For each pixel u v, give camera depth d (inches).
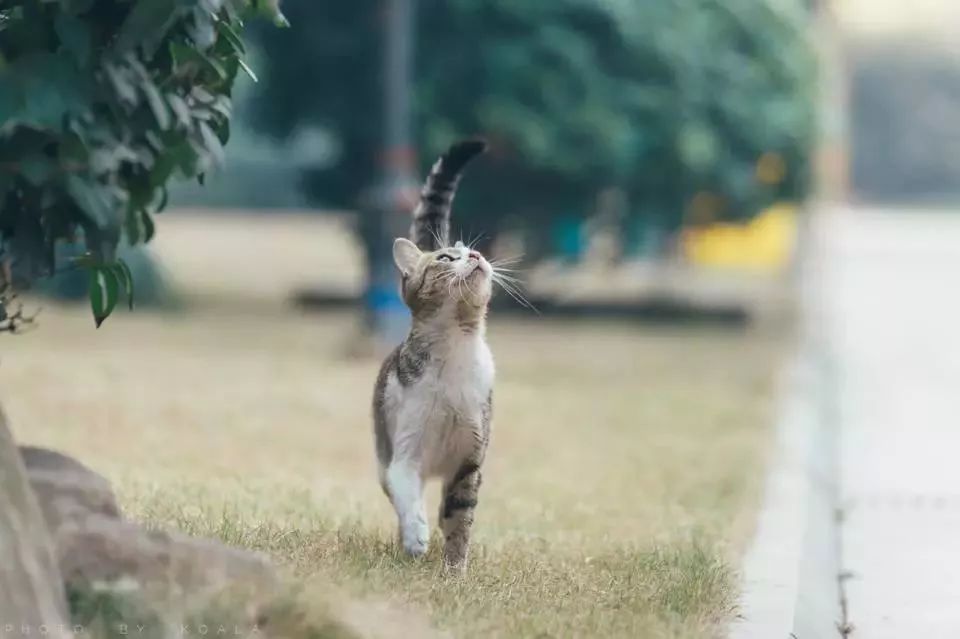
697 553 809.5
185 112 605.9
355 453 1261.1
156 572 565.6
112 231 610.9
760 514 1023.0
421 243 851.4
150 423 1360.7
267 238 4628.4
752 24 2485.2
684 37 2368.4
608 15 2306.8
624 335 2287.2
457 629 619.5
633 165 2400.3
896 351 2218.3
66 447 1211.9
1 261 645.3
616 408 1553.9
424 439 755.4
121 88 573.9
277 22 668.7
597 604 697.0
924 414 1640.0
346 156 2513.5
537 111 2300.7
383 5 2229.3
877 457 1374.3
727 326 2480.3
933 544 1018.1
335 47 2400.3
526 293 2576.3
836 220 5797.2
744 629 695.1
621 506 1035.3
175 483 1016.9
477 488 773.9
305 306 2630.4
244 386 1611.7
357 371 1768.0
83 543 564.4
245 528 812.6
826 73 3225.9
